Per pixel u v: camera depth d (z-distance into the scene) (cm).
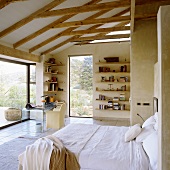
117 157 221
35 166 225
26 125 635
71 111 805
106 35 694
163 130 154
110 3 411
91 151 238
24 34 541
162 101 155
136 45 481
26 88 754
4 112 635
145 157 219
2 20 436
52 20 523
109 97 748
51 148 236
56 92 809
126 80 718
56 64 793
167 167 151
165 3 447
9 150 395
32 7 431
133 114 482
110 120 732
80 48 783
